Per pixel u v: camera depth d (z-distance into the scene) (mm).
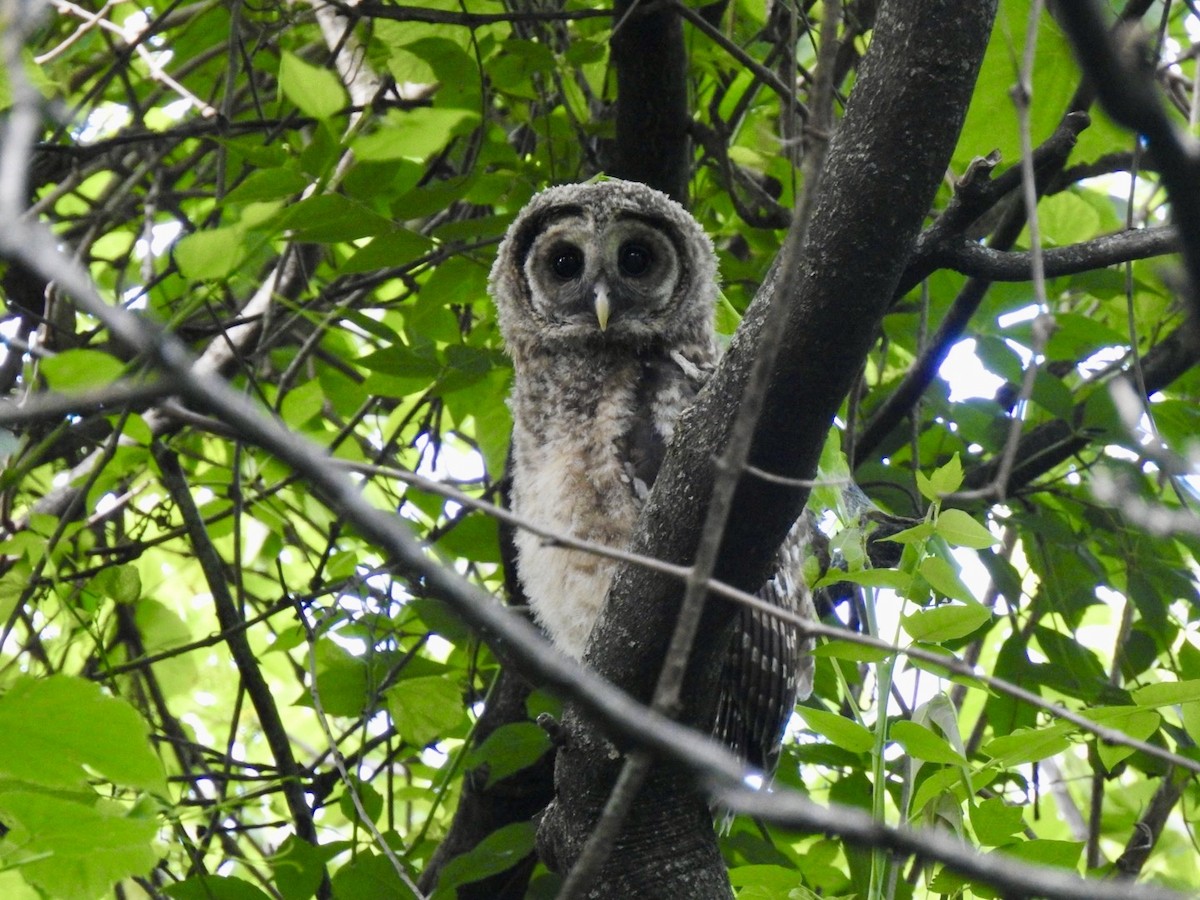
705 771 3361
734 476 3811
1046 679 9000
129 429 8820
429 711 8469
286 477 10664
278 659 13016
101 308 3107
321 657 9000
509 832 8180
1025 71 4637
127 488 11227
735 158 10812
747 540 6039
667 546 6129
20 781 5918
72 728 4992
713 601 6125
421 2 9992
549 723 6703
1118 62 2850
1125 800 10805
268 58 12070
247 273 10828
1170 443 9586
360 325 9047
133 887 9766
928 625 6270
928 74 5578
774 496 5918
